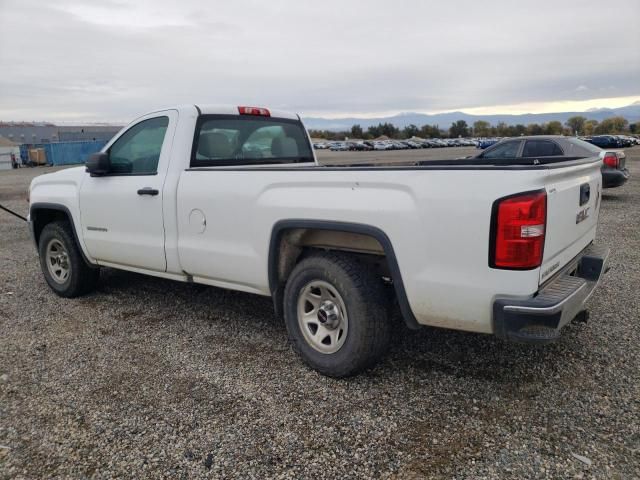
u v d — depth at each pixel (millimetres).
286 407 3051
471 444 2654
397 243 2930
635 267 5895
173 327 4387
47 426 2904
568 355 3631
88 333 4289
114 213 4570
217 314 4691
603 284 5270
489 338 3971
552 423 2814
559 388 3180
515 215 2553
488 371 3436
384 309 3203
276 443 2709
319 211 3201
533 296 2635
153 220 4258
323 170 3215
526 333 2613
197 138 4266
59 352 3910
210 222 3861
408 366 3535
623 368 3410
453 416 2916
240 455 2617
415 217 2848
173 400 3158
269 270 3559
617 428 2750
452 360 3611
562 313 2600
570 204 3014
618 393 3098
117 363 3695
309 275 3357
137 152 4559
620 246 7035
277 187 3453
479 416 2906
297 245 3607
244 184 3627
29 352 3918
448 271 2787
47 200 5242
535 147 10180
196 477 2461
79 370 3596
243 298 5145
